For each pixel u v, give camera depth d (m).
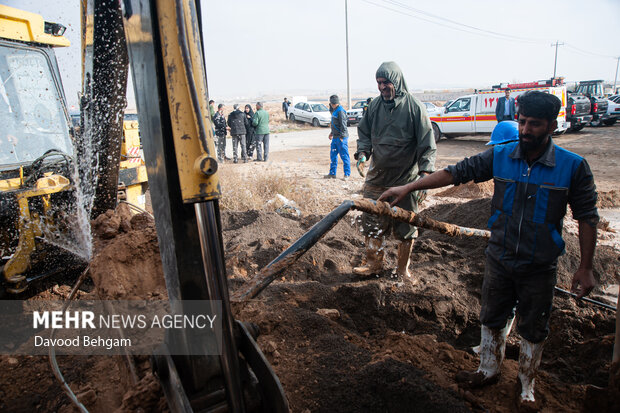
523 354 2.58
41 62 4.20
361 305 4.10
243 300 2.54
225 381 1.90
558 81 16.83
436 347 3.22
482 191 8.87
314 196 8.64
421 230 6.19
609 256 4.99
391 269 4.77
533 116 2.28
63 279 4.25
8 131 3.95
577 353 3.34
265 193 8.83
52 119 4.30
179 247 1.88
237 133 14.52
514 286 2.61
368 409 2.55
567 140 16.72
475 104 16.69
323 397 2.61
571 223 6.48
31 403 2.89
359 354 2.96
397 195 3.02
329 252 5.16
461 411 2.43
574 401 2.67
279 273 2.73
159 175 1.85
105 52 3.21
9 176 3.88
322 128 28.02
